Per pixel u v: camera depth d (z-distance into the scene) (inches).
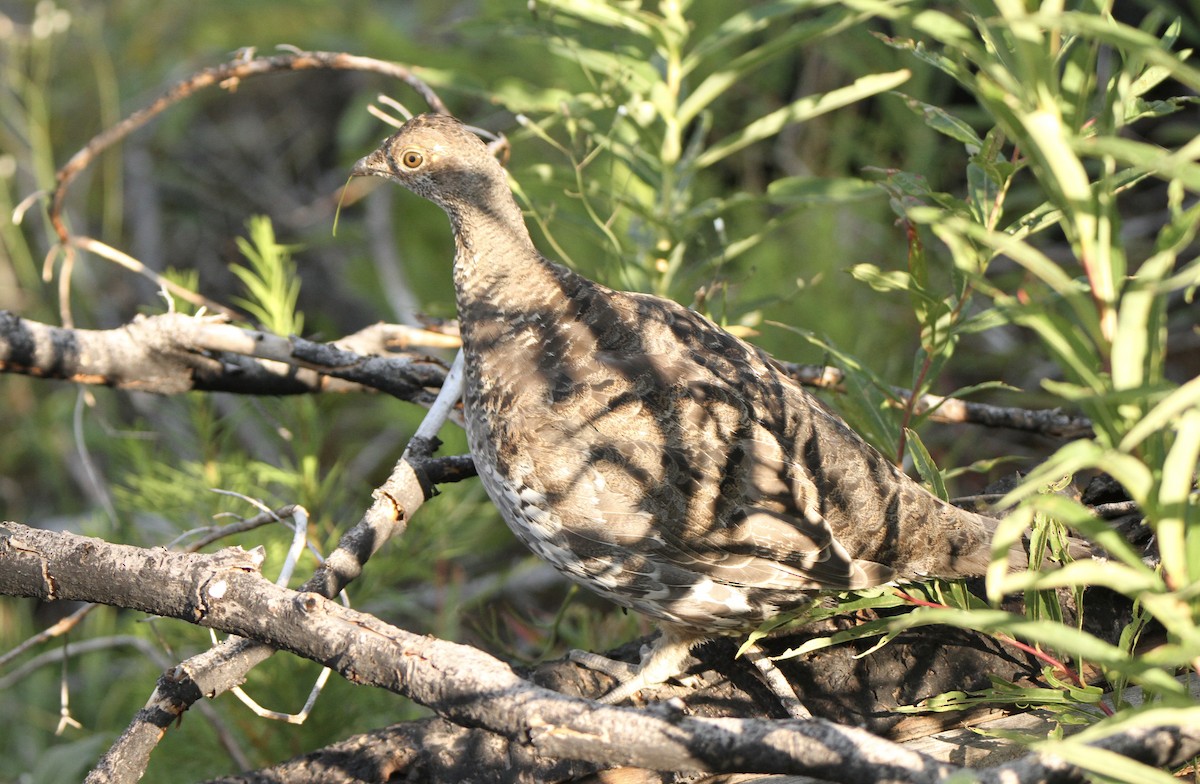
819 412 244.5
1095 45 166.6
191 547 271.3
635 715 162.7
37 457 537.3
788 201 314.5
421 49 516.4
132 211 630.5
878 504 237.9
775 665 238.7
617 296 252.1
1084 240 152.3
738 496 231.0
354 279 556.4
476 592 448.5
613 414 233.6
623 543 233.5
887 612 251.3
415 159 261.4
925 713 234.5
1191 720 138.4
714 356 243.6
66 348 286.0
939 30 153.8
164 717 204.1
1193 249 427.8
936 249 437.1
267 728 311.3
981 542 242.4
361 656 185.5
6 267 580.4
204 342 288.0
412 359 298.0
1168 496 143.9
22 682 417.4
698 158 332.5
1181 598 144.8
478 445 249.3
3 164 558.6
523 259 255.3
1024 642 239.3
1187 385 134.2
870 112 514.6
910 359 438.9
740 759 159.3
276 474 334.0
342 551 234.8
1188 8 404.8
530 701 168.2
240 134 669.3
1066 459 137.0
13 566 216.8
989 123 402.0
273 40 603.8
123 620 436.1
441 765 209.3
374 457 521.0
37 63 602.9
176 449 375.6
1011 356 426.6
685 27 320.8
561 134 489.7
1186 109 428.8
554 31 332.5
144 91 622.5
